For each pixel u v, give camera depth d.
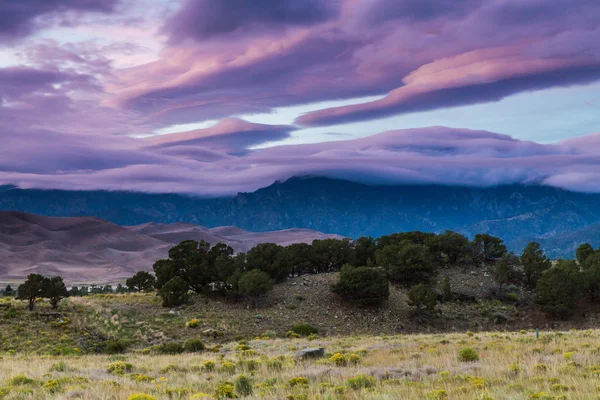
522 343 34.91
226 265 82.31
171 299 74.62
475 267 99.00
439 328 75.06
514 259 100.25
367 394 16.42
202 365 28.55
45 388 19.20
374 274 81.00
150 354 47.34
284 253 94.19
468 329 75.06
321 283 89.38
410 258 89.50
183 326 65.81
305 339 58.91
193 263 84.44
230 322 69.25
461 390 16.92
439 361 26.41
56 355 47.84
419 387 18.25
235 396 17.66
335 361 27.56
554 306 76.81
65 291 69.56
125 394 17.80
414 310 77.94
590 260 91.94
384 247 97.44
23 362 32.84
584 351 26.66
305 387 19.36
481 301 84.31
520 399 14.78
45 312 65.94
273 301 80.50
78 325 62.56
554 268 81.25
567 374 19.16
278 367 26.69
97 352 53.25
